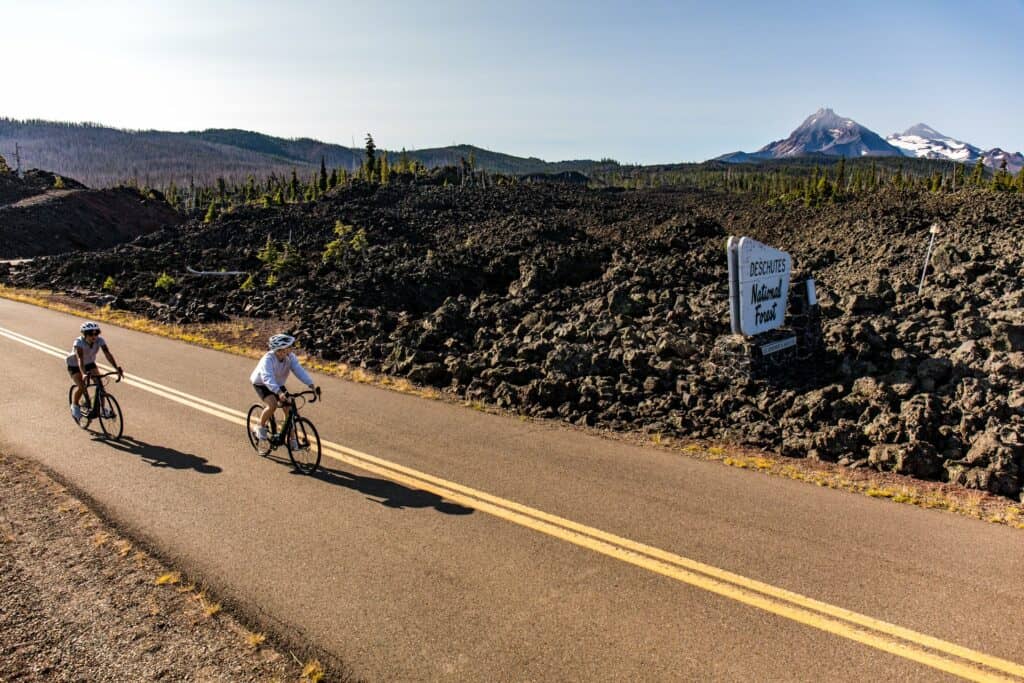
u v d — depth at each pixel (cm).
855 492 743
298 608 504
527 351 1341
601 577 546
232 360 1427
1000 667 436
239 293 2364
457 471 786
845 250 3055
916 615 493
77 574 549
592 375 1221
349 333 1647
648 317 1639
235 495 714
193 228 4622
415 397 1149
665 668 434
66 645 459
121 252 3691
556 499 704
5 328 1781
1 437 905
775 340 1227
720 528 636
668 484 751
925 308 1484
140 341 1634
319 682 425
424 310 2744
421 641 464
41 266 3228
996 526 653
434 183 8725
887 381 1075
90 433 927
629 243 3688
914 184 8994
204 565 566
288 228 4531
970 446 862
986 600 514
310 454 794
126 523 645
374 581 541
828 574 551
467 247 3678
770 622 484
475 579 543
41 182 7650
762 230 4906
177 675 429
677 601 511
